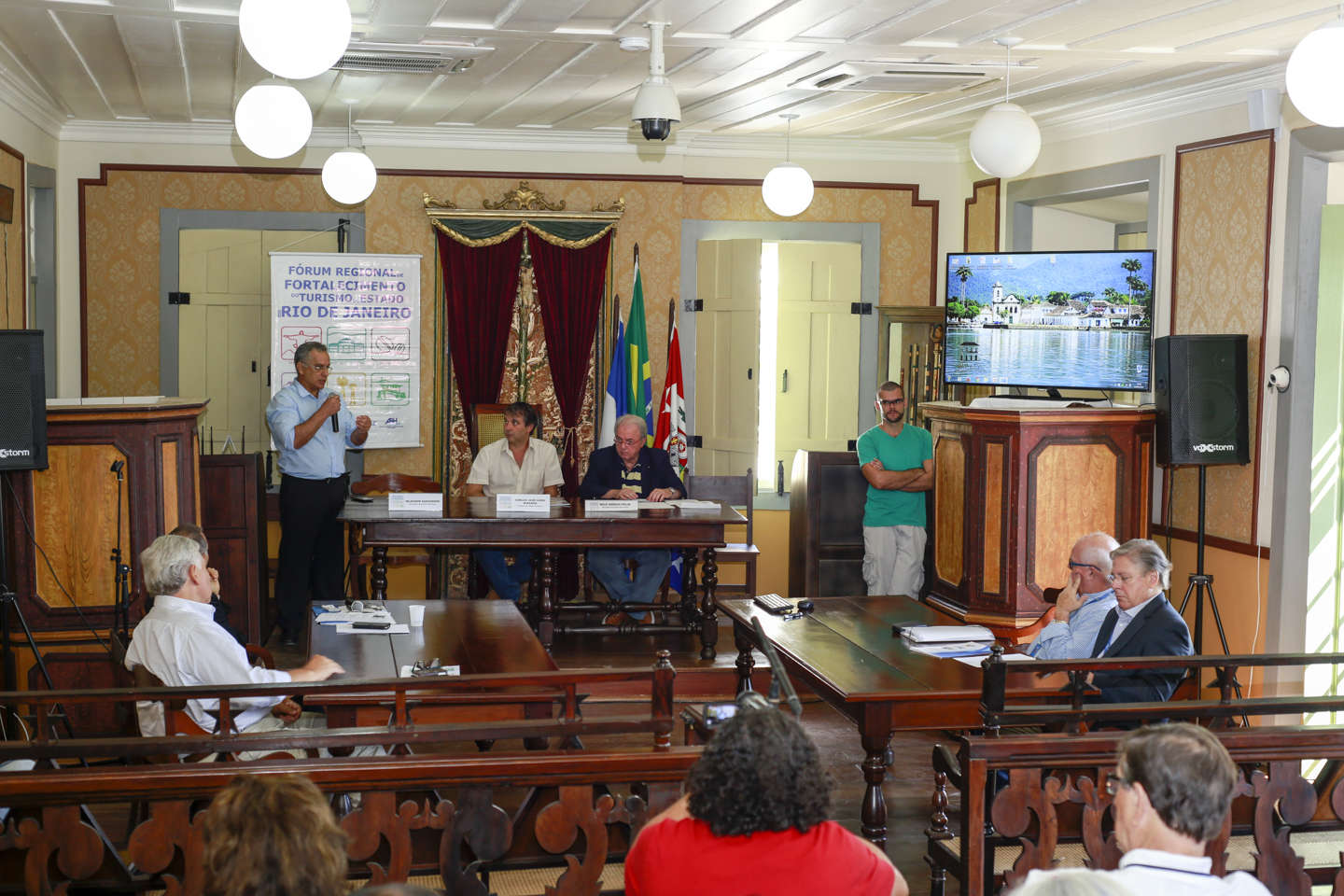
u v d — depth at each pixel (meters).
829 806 1.94
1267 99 5.40
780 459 8.23
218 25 4.80
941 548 6.29
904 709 3.62
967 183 7.99
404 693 2.80
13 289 6.14
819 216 8.01
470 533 5.56
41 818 2.75
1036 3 4.32
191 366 7.60
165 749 2.62
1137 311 5.89
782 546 8.16
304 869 1.64
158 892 3.22
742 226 7.95
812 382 8.16
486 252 7.52
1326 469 5.38
